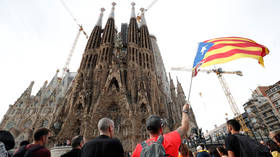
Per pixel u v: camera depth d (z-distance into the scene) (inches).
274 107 2787.9
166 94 2674.7
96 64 2322.8
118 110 1750.7
